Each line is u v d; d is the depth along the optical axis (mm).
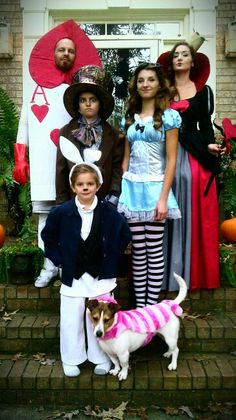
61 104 2924
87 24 5328
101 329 2148
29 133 2932
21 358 2602
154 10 5137
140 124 2553
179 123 2525
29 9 5035
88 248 2326
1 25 4891
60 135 2701
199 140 2814
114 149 2701
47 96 2926
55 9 5109
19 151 2979
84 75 2693
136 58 5328
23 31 5047
